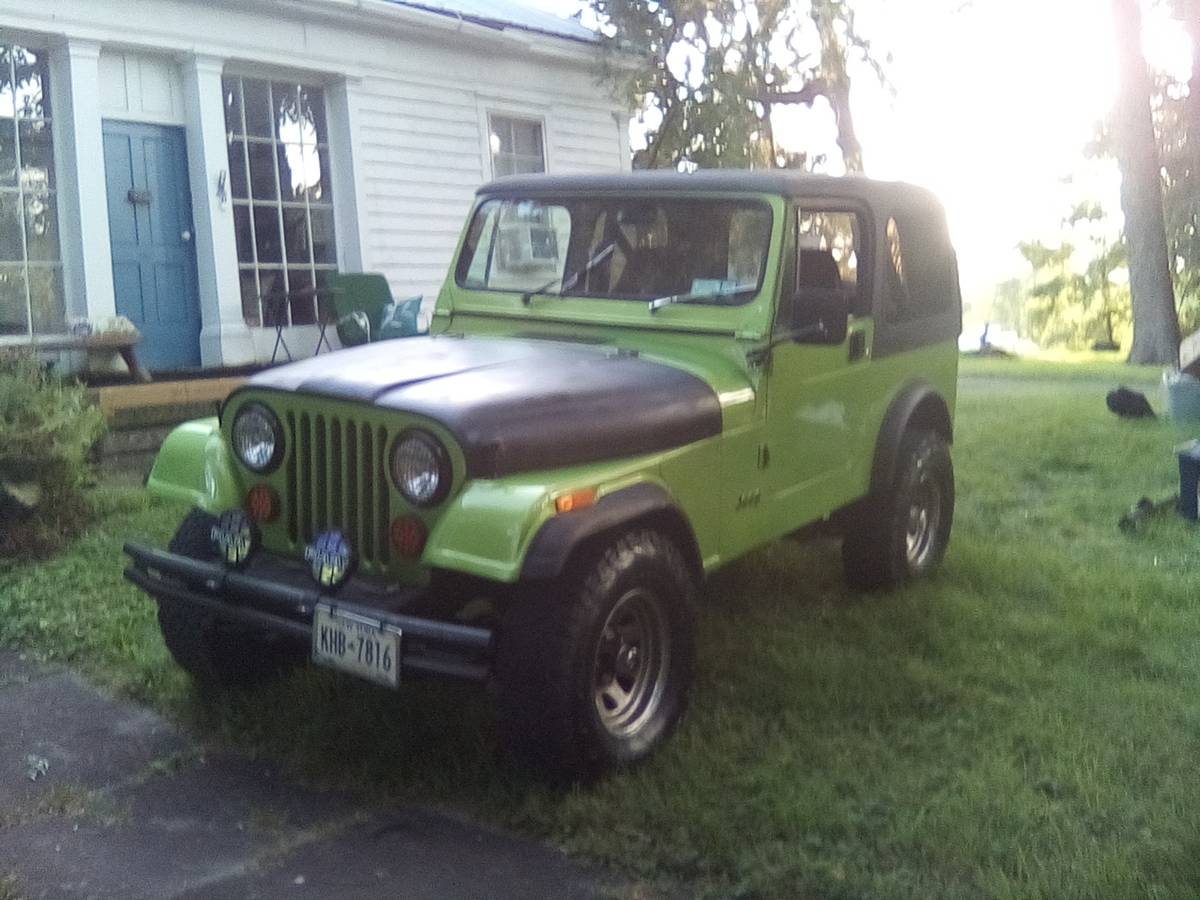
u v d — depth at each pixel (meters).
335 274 10.41
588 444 3.80
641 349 4.64
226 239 9.68
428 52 11.23
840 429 5.14
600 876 3.37
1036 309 36.00
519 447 3.61
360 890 3.31
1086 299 34.75
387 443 3.73
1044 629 5.14
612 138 13.48
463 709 4.30
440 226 11.50
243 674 4.55
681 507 4.03
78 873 3.41
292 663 4.67
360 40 10.59
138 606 5.52
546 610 3.60
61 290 8.89
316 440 3.91
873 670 4.67
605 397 3.94
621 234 4.94
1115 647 4.95
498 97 11.99
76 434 6.75
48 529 6.48
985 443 9.34
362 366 4.07
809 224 4.85
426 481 3.62
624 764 3.82
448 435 3.59
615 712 3.91
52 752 4.20
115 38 8.87
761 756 3.97
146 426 8.25
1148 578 5.79
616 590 3.72
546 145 12.62
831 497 5.12
